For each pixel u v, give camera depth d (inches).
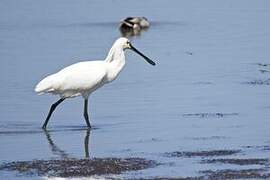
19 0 1900.8
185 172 594.9
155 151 664.4
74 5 1825.8
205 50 1218.0
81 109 852.6
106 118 806.5
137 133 735.7
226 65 1087.6
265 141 689.6
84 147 689.6
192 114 807.1
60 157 654.5
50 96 915.4
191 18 1617.9
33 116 820.0
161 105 855.7
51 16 1665.8
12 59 1154.7
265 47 1229.1
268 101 860.6
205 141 694.5
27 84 980.6
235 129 736.3
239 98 879.1
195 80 992.2
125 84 976.9
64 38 1369.3
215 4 1797.5
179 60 1135.6
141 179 578.9
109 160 634.8
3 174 603.2
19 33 1430.9
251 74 1021.8
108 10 1754.4
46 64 1111.6
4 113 834.2
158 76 1021.8
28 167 620.7
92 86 773.3
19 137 734.5
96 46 1277.1
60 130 760.3
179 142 693.3
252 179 570.6
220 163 618.2
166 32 1445.6
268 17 1574.8
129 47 801.6
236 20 1551.4
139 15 1676.9
